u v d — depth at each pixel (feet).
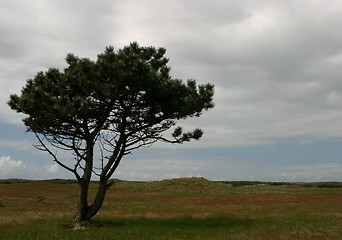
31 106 79.71
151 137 95.81
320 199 213.87
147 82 83.25
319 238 72.28
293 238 71.61
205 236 72.28
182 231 78.64
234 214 126.82
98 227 85.20
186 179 330.95
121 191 283.38
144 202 188.34
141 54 94.53
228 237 71.05
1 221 97.76
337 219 106.93
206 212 136.15
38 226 86.17
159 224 91.91
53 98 79.97
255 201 197.06
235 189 316.19
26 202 175.73
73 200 204.33
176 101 88.69
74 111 77.87
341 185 508.94
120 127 92.58
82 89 84.89
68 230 80.23
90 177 91.86
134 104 90.07
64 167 88.94
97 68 83.15
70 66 87.92
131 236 71.15
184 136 95.20
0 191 243.40
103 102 88.07
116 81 81.82
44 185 320.91
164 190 291.38
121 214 124.98
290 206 164.04
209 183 330.34
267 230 81.66
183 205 169.37
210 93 90.63
